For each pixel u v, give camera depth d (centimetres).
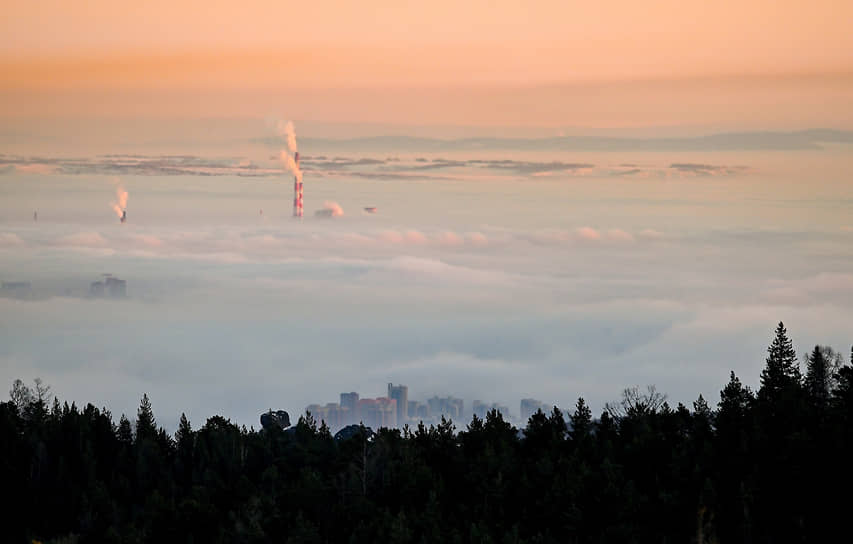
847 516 18062
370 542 19000
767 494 18875
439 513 19388
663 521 18938
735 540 18250
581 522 18888
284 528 19588
